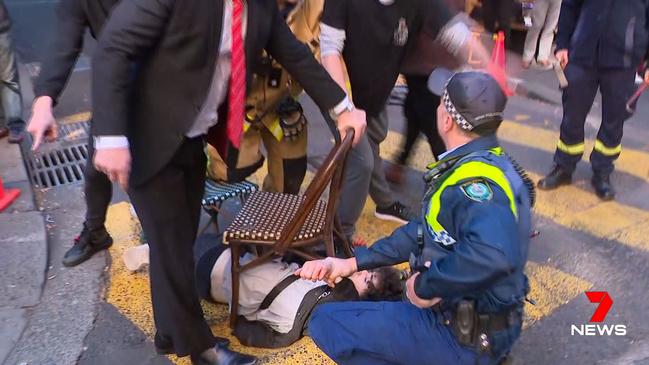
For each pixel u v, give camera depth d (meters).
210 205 3.48
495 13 5.72
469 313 2.08
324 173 2.57
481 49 3.74
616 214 4.25
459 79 2.11
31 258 3.55
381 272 2.95
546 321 3.26
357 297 2.94
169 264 2.49
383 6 3.18
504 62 5.79
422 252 2.14
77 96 5.79
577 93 4.27
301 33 3.35
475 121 2.07
